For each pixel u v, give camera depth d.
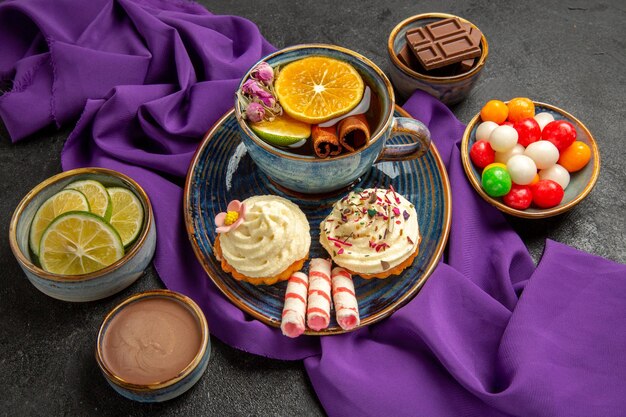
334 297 0.50
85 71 0.62
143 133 0.63
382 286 0.51
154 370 0.48
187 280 0.54
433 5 0.74
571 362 0.49
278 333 0.51
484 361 0.51
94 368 0.52
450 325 0.52
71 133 0.61
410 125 0.52
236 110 0.51
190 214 0.54
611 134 0.64
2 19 0.65
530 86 0.67
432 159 0.56
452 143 0.61
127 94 0.60
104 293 0.52
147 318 0.50
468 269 0.55
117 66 0.63
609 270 0.53
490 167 0.56
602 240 0.58
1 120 0.65
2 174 0.62
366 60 0.53
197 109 0.61
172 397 0.49
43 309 0.55
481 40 0.63
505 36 0.71
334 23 0.72
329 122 0.50
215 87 0.61
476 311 0.52
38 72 0.64
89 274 0.50
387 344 0.52
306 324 0.50
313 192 0.54
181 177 0.60
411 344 0.51
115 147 0.60
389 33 0.71
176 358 0.49
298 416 0.50
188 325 0.50
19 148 0.63
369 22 0.72
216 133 0.58
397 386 0.49
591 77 0.68
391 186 0.54
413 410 0.48
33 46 0.67
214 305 0.52
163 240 0.55
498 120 0.59
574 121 0.59
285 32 0.71
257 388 0.51
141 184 0.57
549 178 0.57
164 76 0.66
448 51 0.62
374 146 0.50
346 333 0.51
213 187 0.56
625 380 0.48
